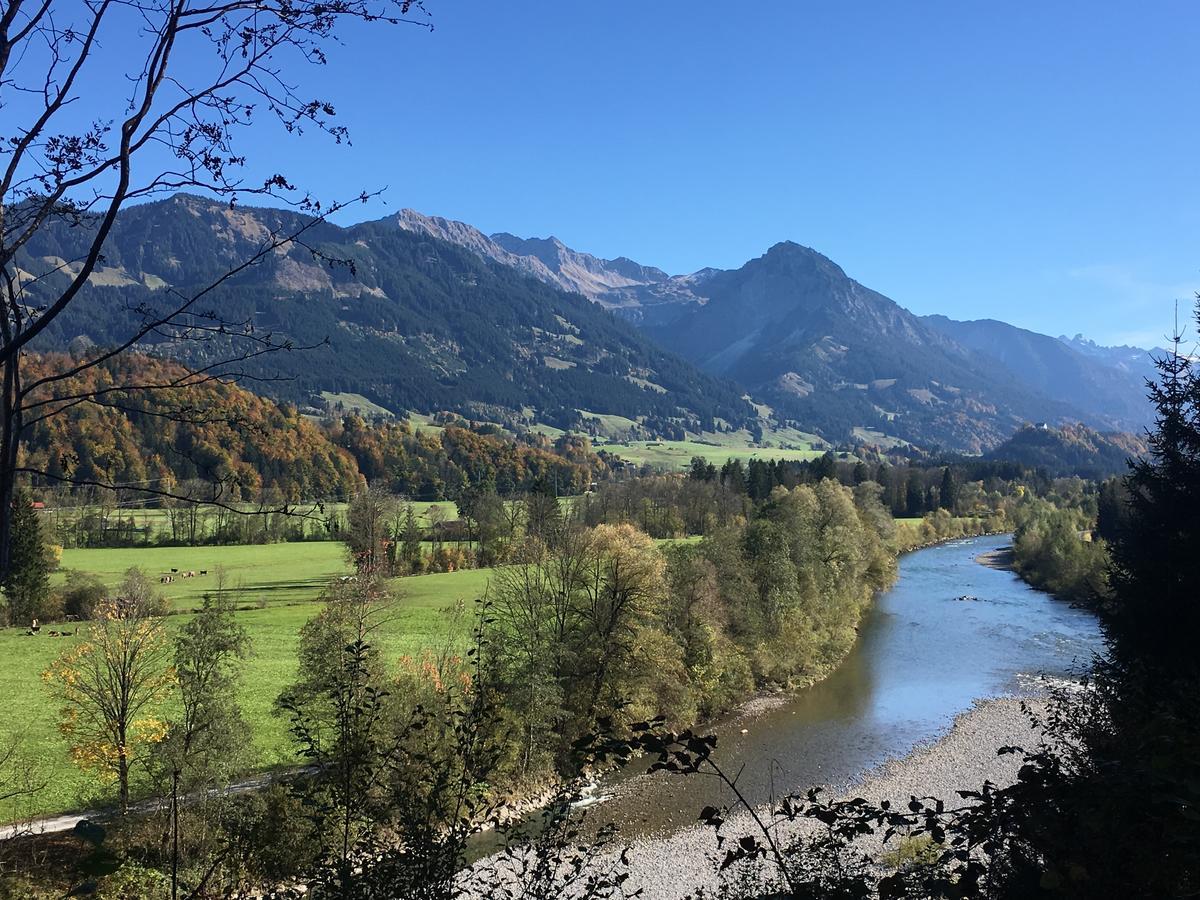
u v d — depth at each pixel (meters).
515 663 35.34
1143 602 20.17
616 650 40.03
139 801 26.17
